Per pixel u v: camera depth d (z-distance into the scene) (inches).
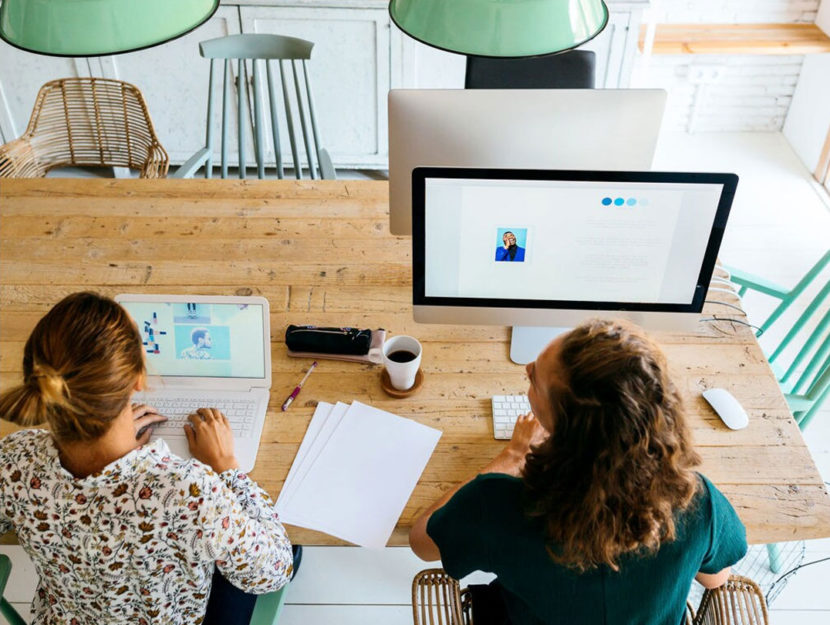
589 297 61.3
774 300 119.2
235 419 58.7
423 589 52.7
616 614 40.5
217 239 77.6
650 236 57.6
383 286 72.4
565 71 90.8
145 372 42.8
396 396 61.6
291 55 99.2
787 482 55.3
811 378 104.2
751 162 153.5
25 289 71.6
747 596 49.8
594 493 36.9
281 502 53.8
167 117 139.4
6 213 80.7
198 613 48.1
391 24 127.9
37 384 37.7
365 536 52.0
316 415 60.1
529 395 43.9
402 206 68.5
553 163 64.7
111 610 44.9
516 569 41.4
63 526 41.9
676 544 40.2
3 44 130.0
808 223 136.4
